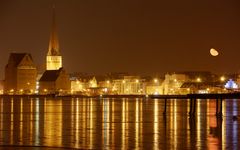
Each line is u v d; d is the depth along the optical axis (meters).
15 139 77.31
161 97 138.62
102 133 85.31
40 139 77.31
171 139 77.25
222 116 124.12
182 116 127.56
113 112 147.12
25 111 153.00
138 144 72.25
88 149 68.12
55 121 110.56
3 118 120.50
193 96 127.94
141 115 132.00
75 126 97.94
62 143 73.12
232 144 72.00
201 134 83.44
